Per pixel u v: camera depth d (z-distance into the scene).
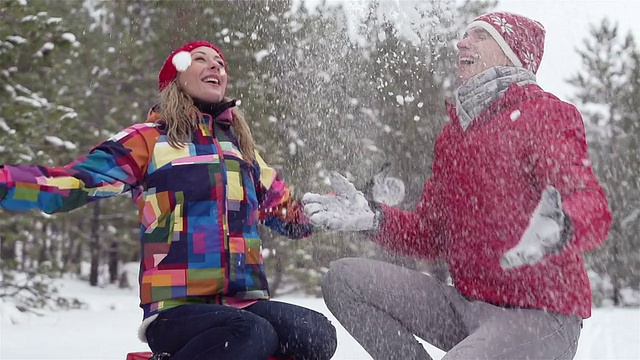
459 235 2.45
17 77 9.09
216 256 2.31
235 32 9.04
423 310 2.50
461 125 2.49
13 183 2.11
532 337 2.21
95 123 17.36
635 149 14.03
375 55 7.36
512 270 2.27
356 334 2.56
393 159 8.07
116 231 19.78
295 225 2.79
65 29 8.95
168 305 2.28
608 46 15.02
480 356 2.16
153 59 14.74
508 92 2.39
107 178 2.29
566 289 2.22
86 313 10.06
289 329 2.34
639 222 13.18
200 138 2.44
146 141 2.38
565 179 2.14
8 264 10.27
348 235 11.06
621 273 12.78
